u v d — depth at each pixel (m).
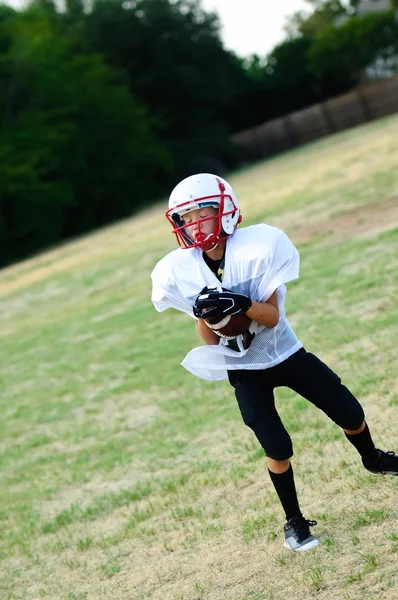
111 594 7.45
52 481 11.51
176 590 7.08
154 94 86.69
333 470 8.41
